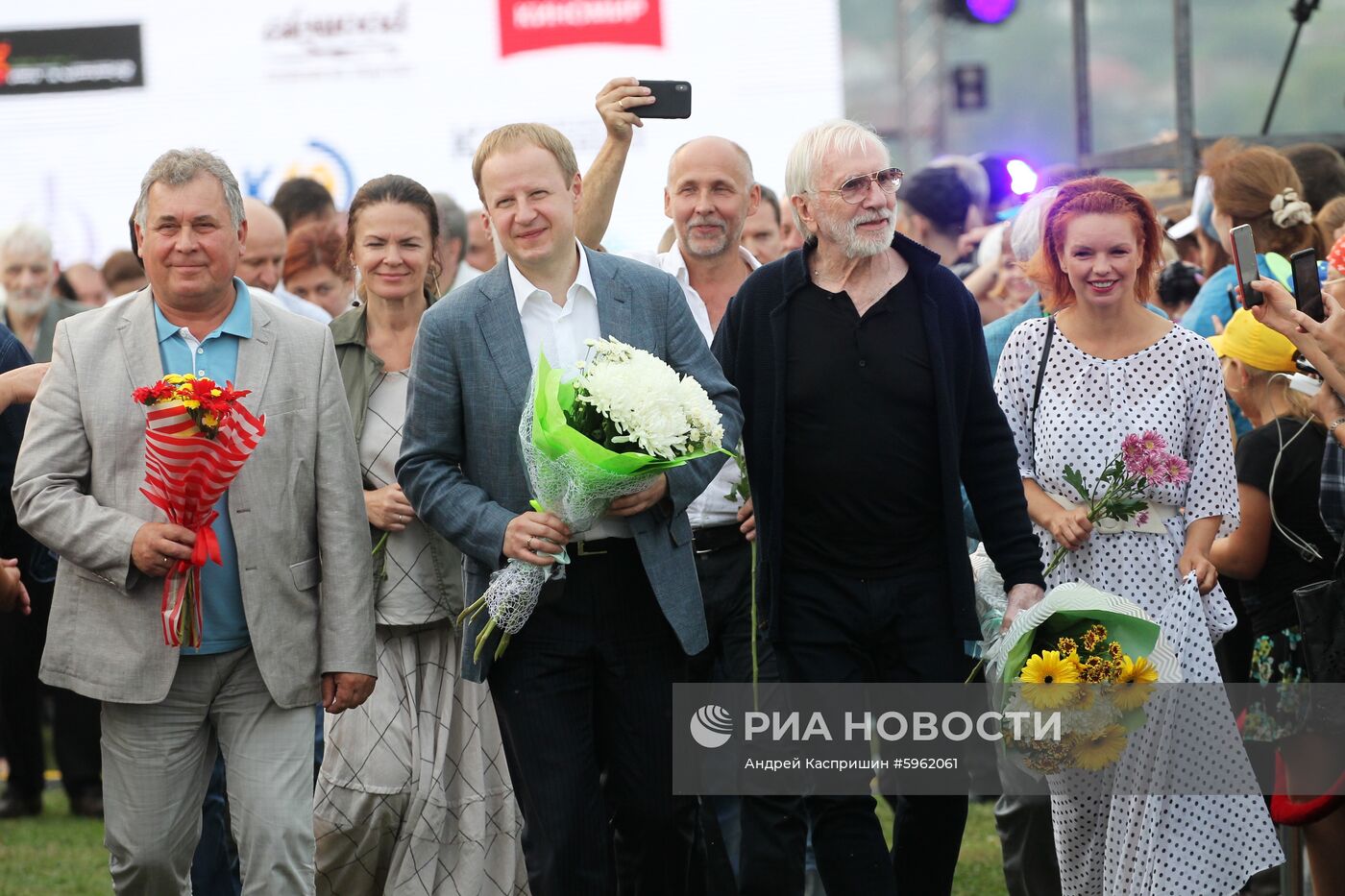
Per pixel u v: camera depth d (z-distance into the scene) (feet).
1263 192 60.70
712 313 60.23
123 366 45.44
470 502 44.96
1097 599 44.80
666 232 66.39
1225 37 97.45
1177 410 50.03
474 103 128.77
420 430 46.14
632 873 47.42
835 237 47.24
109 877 69.10
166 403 42.27
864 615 47.55
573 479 42.60
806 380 47.55
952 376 47.70
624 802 46.65
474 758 52.80
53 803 88.38
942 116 137.49
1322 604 47.62
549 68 128.67
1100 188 50.62
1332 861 49.90
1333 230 60.85
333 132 129.80
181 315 46.14
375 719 52.03
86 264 112.06
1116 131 100.37
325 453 46.68
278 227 68.90
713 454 45.83
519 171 45.52
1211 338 54.90
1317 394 47.93
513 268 46.68
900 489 47.24
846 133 47.50
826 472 47.37
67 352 45.78
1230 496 49.73
